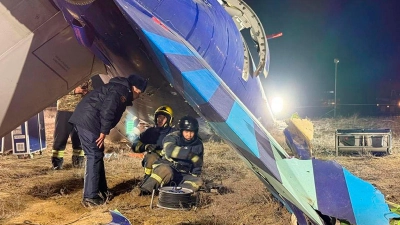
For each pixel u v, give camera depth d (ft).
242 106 15.01
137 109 27.58
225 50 23.38
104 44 19.36
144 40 14.25
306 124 19.15
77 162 28.02
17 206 18.93
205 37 21.16
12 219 17.30
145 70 20.94
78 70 21.91
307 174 14.44
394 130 46.14
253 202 19.49
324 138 38.73
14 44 20.17
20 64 20.39
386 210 13.74
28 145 30.78
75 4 16.93
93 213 18.12
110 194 20.21
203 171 25.72
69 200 20.17
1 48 20.02
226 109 13.38
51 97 21.67
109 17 17.22
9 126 21.13
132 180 24.00
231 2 26.58
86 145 19.45
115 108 19.25
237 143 12.92
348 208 13.65
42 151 34.27
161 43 13.76
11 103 20.65
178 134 20.76
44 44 20.58
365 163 28.43
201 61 15.62
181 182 20.33
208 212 18.04
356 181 14.37
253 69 28.27
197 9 20.68
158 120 21.81
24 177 24.77
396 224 13.64
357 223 13.41
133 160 29.68
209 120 13.50
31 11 20.02
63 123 26.86
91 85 26.86
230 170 26.17
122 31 17.85
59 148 27.09
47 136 43.62
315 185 14.15
